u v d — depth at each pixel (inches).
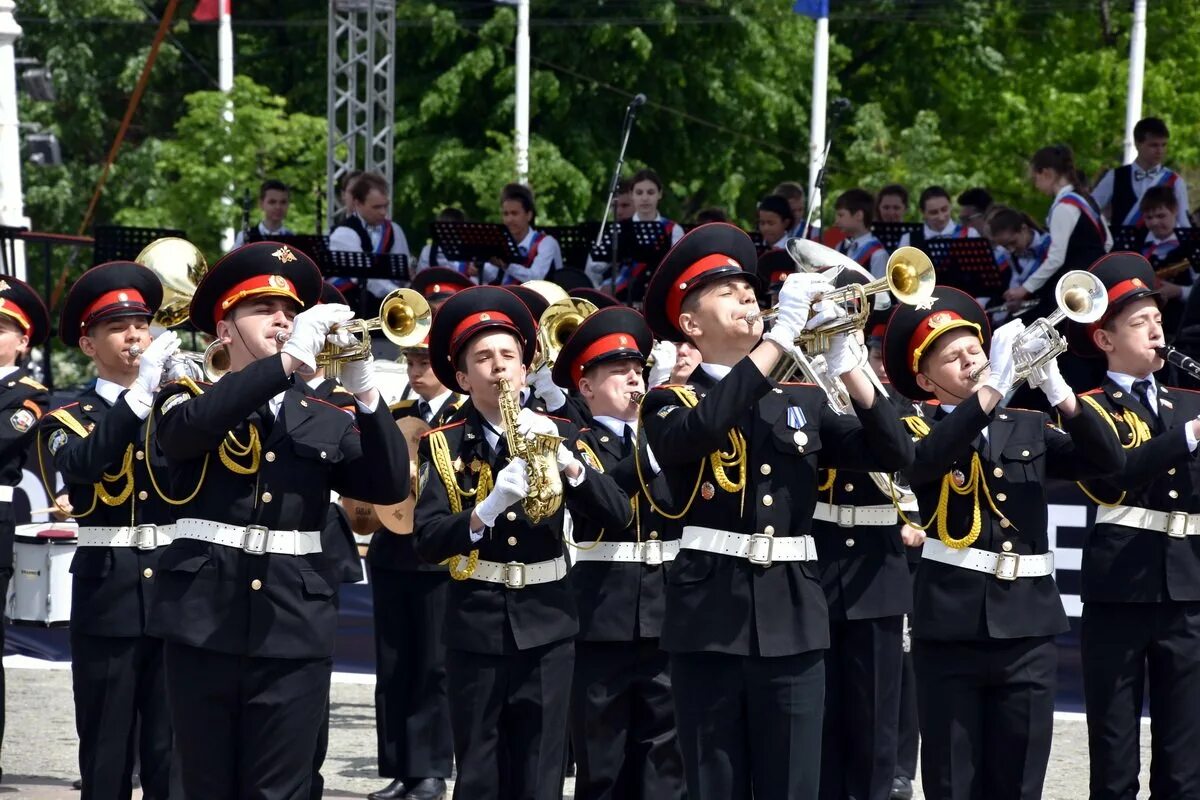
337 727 471.5
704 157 1359.5
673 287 289.9
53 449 346.6
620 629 346.6
